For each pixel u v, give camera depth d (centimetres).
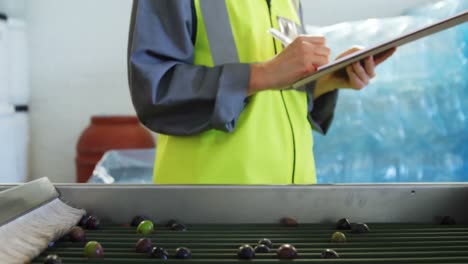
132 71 169
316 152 278
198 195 153
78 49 375
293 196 153
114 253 134
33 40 375
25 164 379
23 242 133
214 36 176
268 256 132
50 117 382
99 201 154
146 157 315
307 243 141
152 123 172
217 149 174
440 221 156
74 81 378
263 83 169
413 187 155
